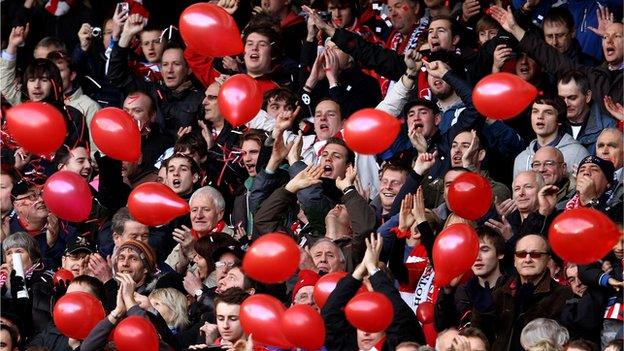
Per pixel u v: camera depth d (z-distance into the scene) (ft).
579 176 119.03
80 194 120.67
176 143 134.31
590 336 110.11
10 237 128.36
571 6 135.23
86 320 114.62
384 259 118.32
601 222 106.52
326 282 113.29
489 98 111.55
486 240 114.83
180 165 131.75
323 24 137.49
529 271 111.75
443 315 113.09
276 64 139.64
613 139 120.67
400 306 110.52
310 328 108.27
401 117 134.31
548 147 122.62
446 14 141.28
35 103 117.70
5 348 120.26
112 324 114.32
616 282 109.29
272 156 124.98
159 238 129.18
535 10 136.87
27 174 138.00
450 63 134.72
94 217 132.87
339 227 122.21
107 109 119.34
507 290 111.65
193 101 141.79
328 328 111.55
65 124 118.32
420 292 117.29
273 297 110.63
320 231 124.47
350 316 108.37
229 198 132.87
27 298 123.95
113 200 132.87
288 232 123.65
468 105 127.95
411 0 142.31
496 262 114.62
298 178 122.21
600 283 109.91
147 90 143.84
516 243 112.68
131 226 128.16
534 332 106.42
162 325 115.44
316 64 137.08
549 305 110.63
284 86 138.62
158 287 122.52
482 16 138.41
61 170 134.00
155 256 125.08
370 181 128.88
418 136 127.34
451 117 131.13
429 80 131.95
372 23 144.87
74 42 155.53
